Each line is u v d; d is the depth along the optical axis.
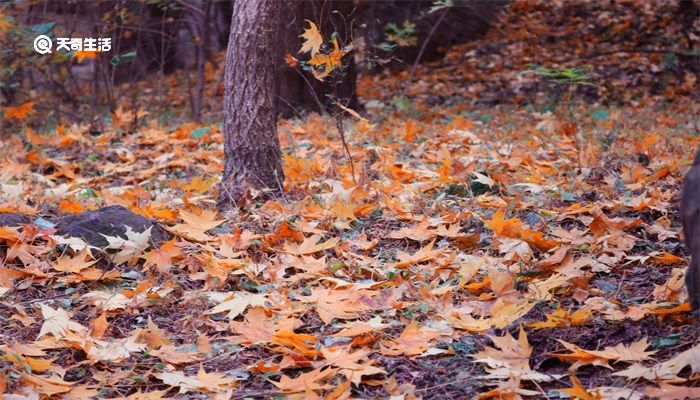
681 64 12.50
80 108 10.29
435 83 12.63
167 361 3.20
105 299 3.72
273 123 5.24
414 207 4.90
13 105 10.18
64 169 6.29
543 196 5.09
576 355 3.00
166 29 13.03
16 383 2.94
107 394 3.04
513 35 14.16
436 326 3.38
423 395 2.95
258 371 3.14
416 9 14.12
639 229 4.52
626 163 5.86
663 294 3.54
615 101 11.04
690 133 7.29
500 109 10.06
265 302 3.65
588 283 3.83
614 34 13.78
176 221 4.78
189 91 9.98
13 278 3.92
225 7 14.08
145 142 7.38
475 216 4.61
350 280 3.97
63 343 3.34
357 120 8.52
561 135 7.22
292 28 8.57
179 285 3.93
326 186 5.39
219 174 6.18
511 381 2.87
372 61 5.87
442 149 6.35
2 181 5.98
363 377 3.08
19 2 9.05
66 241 4.17
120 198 5.20
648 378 2.80
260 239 4.42
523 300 3.53
